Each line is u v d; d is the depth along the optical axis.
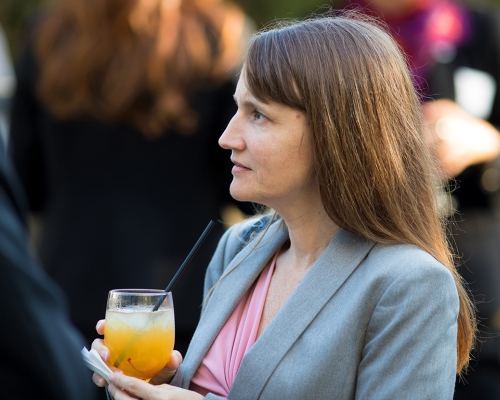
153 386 3.51
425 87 6.43
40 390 2.88
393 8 6.60
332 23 3.57
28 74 5.95
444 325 3.30
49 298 2.96
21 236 2.96
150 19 5.60
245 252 3.99
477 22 6.54
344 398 3.35
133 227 5.71
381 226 3.49
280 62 3.44
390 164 3.46
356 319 3.36
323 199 3.49
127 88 5.57
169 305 3.74
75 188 5.80
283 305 3.53
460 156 6.00
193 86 5.71
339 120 3.41
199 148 5.82
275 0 11.34
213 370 3.71
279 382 3.39
